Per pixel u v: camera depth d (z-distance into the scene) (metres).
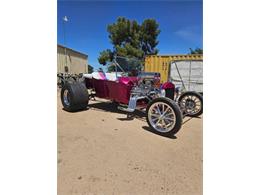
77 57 16.78
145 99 3.95
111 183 1.96
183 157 2.51
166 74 8.09
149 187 1.92
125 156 2.49
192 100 4.41
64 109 4.70
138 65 4.84
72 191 1.83
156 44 22.00
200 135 3.27
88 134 3.17
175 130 3.01
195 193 1.85
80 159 2.38
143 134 3.23
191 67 7.74
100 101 5.91
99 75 4.48
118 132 3.29
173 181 2.02
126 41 21.77
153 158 2.46
